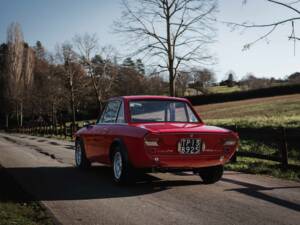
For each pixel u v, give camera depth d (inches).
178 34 971.9
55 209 266.5
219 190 327.6
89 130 422.9
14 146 879.7
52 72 2447.1
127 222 236.1
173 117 366.0
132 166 333.4
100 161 399.5
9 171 437.7
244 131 532.4
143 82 2172.7
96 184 355.9
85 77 2121.1
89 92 2257.6
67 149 772.0
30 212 254.8
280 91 2667.3
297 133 584.1
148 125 334.6
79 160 458.9
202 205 274.8
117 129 351.9
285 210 261.6
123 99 371.2
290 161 543.2
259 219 240.4
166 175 404.5
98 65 1929.1
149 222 235.5
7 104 3590.1
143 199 294.4
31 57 3467.0
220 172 351.3
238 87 4399.6
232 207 269.3
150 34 979.3
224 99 2815.0
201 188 336.2
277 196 303.9
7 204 274.8
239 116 1550.2
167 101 371.9
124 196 304.7
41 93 2768.2
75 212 259.0
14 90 3390.7
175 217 245.3
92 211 261.1
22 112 3499.0
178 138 317.4
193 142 323.0
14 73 3437.5
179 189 331.6
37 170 446.9
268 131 480.7
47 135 1782.7
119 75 2151.8
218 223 232.5
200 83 2187.5
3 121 4239.7
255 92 2736.2
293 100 2009.1
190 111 377.1
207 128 338.3
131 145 322.3
